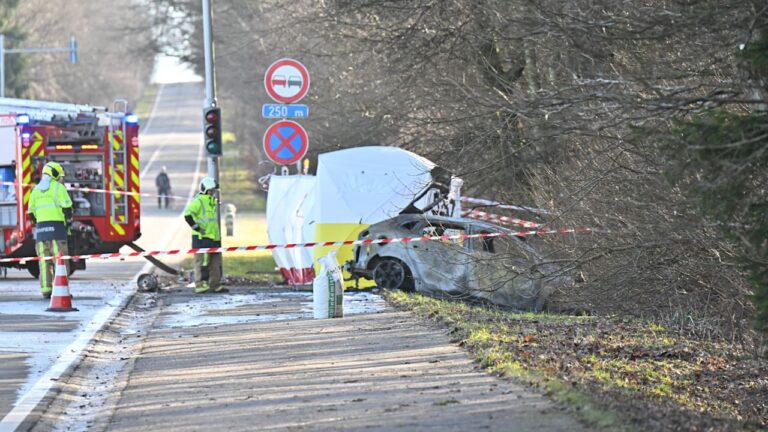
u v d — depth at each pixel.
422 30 49.03
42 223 46.38
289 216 51.66
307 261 51.00
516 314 38.78
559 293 42.25
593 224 38.69
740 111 28.39
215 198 50.34
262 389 24.17
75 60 114.31
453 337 30.56
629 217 36.03
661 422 19.34
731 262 31.39
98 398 25.47
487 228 45.81
